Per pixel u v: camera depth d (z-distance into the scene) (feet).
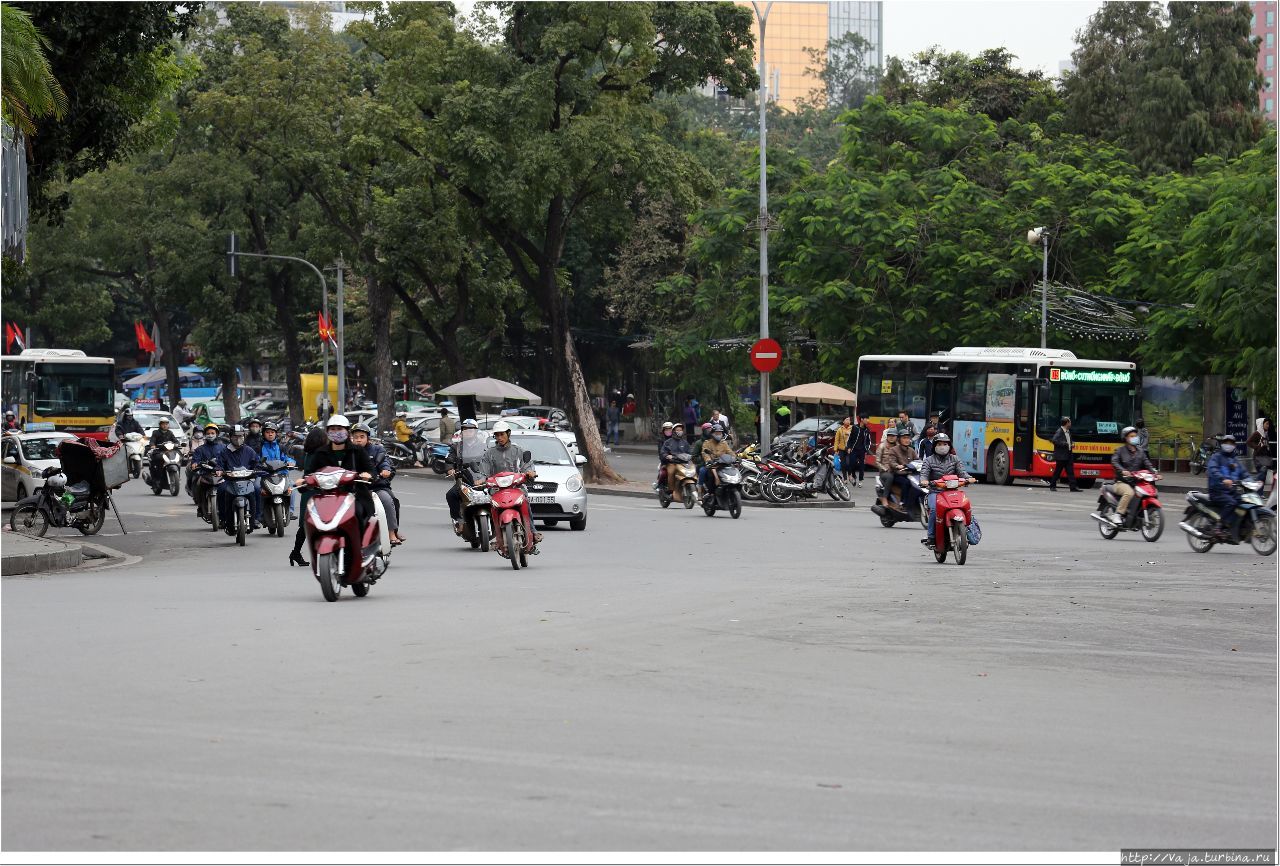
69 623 51.90
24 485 123.54
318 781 28.40
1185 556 84.69
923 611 58.08
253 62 204.74
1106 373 161.17
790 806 26.86
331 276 259.60
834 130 402.52
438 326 242.37
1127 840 24.99
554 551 86.63
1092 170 200.34
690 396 257.14
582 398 166.71
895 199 197.57
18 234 88.69
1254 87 226.79
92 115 107.24
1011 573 74.33
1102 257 192.03
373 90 212.23
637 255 249.55
